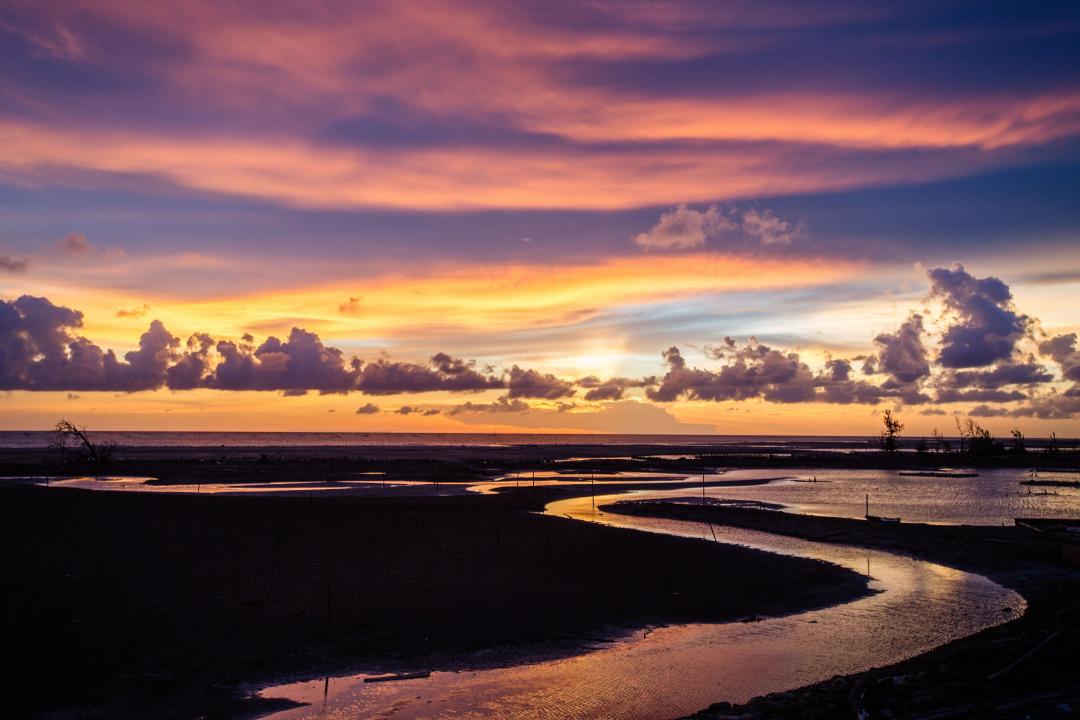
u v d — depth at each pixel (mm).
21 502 45531
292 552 34906
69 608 24406
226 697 18750
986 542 43656
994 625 26547
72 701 18047
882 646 23984
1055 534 40562
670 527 52062
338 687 19688
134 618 23922
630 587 30844
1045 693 16953
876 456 163250
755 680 20656
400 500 61250
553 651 22969
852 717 16312
